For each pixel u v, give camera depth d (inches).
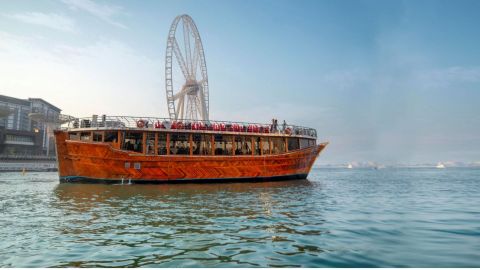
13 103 5620.1
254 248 382.9
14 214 624.7
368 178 2342.5
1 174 2370.8
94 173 1274.6
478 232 466.9
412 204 783.7
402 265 319.6
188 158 1353.3
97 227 504.1
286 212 647.1
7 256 354.9
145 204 762.8
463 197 959.0
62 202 796.0
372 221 552.4
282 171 1561.3
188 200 839.1
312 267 314.0
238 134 1477.6
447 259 339.0
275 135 1571.1
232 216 600.4
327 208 706.2
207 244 402.6
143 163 1293.1
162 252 368.5
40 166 3213.6
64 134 1294.3
